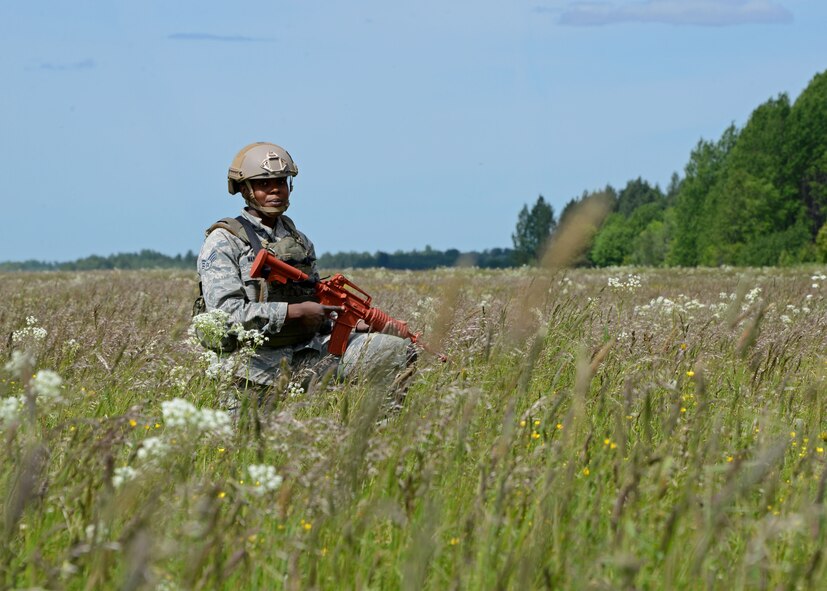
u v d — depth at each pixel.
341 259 111.19
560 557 5.27
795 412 9.18
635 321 14.00
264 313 10.32
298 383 9.72
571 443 6.98
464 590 5.18
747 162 158.00
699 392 7.32
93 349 11.87
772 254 147.38
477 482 6.35
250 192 10.85
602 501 6.20
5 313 17.84
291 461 6.62
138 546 3.96
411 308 18.92
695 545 5.41
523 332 6.80
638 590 5.01
